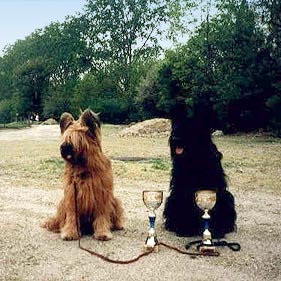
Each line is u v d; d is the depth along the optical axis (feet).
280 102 94.02
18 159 57.98
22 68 272.10
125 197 34.22
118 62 206.80
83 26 212.84
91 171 22.49
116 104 179.52
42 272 18.78
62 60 260.01
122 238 23.39
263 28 104.63
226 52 107.45
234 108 106.93
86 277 18.17
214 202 21.18
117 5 203.82
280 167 49.32
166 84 128.26
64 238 22.89
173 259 20.25
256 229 25.12
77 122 22.40
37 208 30.76
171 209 23.71
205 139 22.56
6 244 22.50
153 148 72.13
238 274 18.44
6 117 285.84
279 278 18.02
